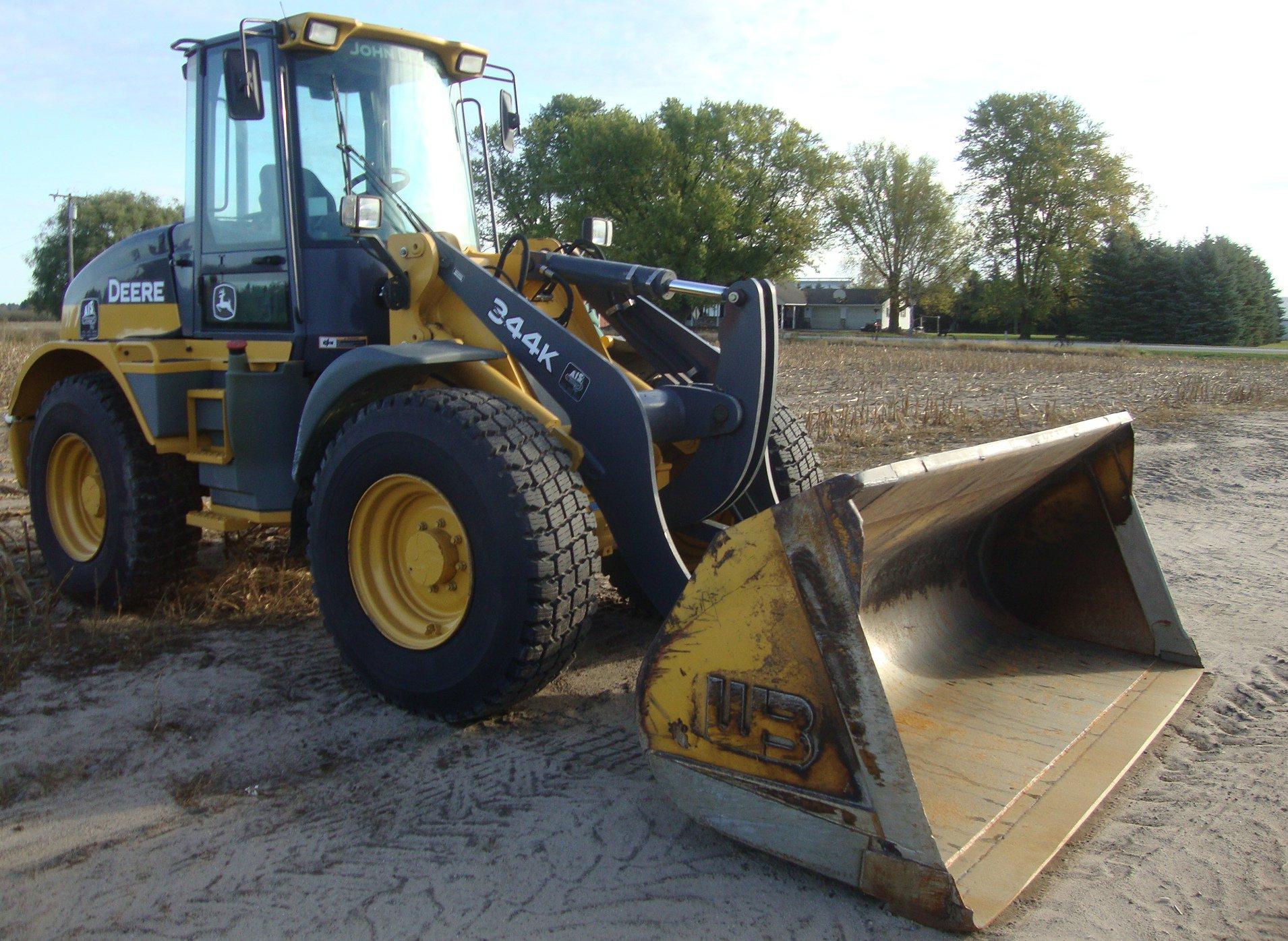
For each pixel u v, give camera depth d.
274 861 2.58
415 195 4.39
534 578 3.05
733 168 49.00
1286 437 10.10
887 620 3.50
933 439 10.20
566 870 2.52
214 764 3.09
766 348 3.60
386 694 3.46
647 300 4.15
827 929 2.28
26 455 5.29
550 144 50.75
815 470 4.28
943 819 2.59
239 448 4.03
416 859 2.57
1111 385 17.50
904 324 70.50
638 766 3.08
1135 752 3.04
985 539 4.10
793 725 2.45
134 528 4.41
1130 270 47.12
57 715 3.44
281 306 4.15
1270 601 4.69
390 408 3.37
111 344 4.51
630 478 3.35
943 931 2.26
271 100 4.09
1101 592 3.87
